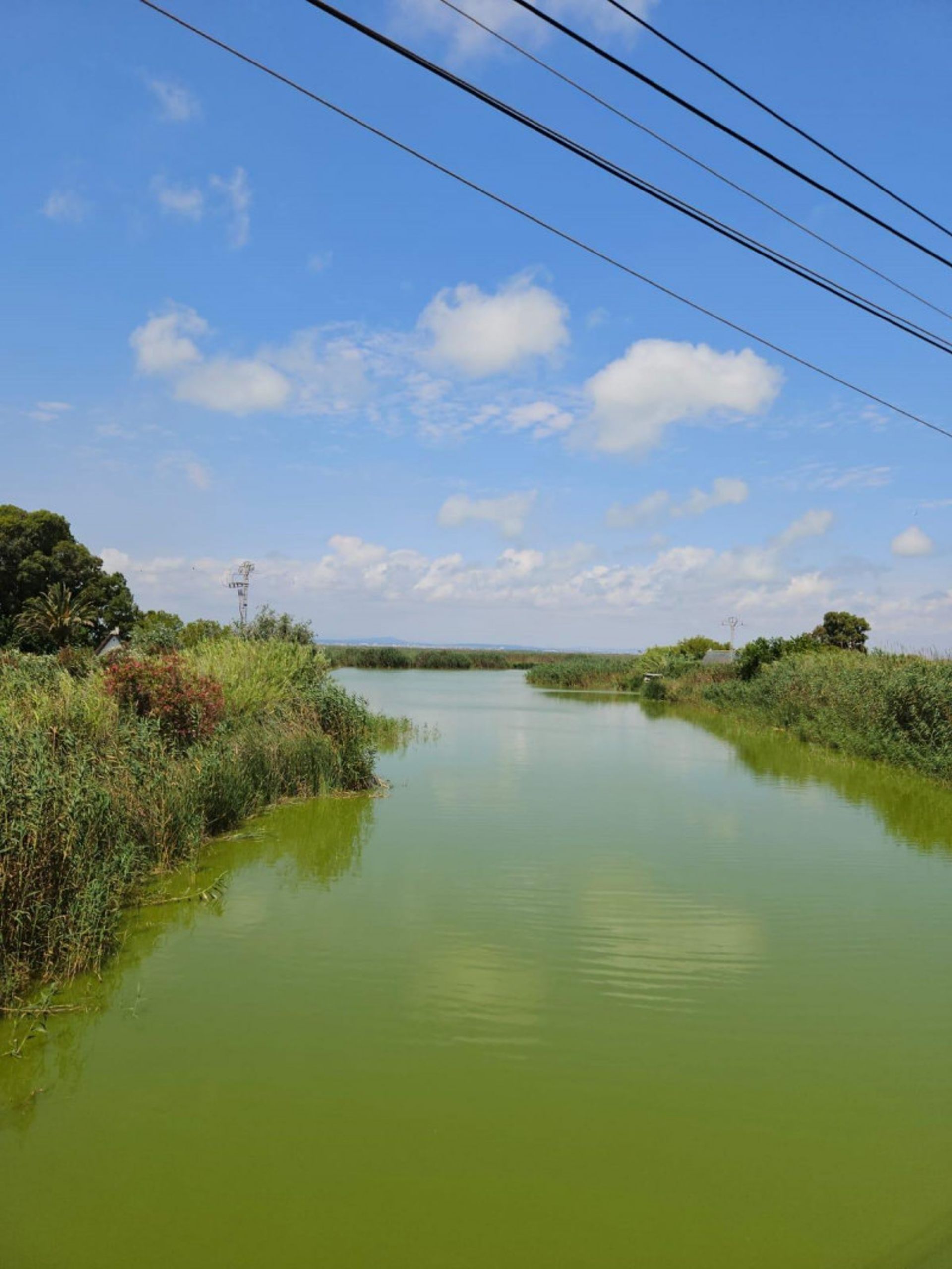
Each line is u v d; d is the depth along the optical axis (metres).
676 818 12.49
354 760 14.59
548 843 10.81
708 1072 5.12
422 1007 5.97
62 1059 5.23
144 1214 3.83
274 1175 4.12
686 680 40.41
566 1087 4.94
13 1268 3.49
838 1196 3.98
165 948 7.10
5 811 6.67
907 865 9.91
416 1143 4.38
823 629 44.88
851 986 6.41
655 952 7.08
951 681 18.11
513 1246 3.64
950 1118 4.66
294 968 6.66
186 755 11.93
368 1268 3.50
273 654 18.44
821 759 19.20
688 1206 3.90
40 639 38.75
